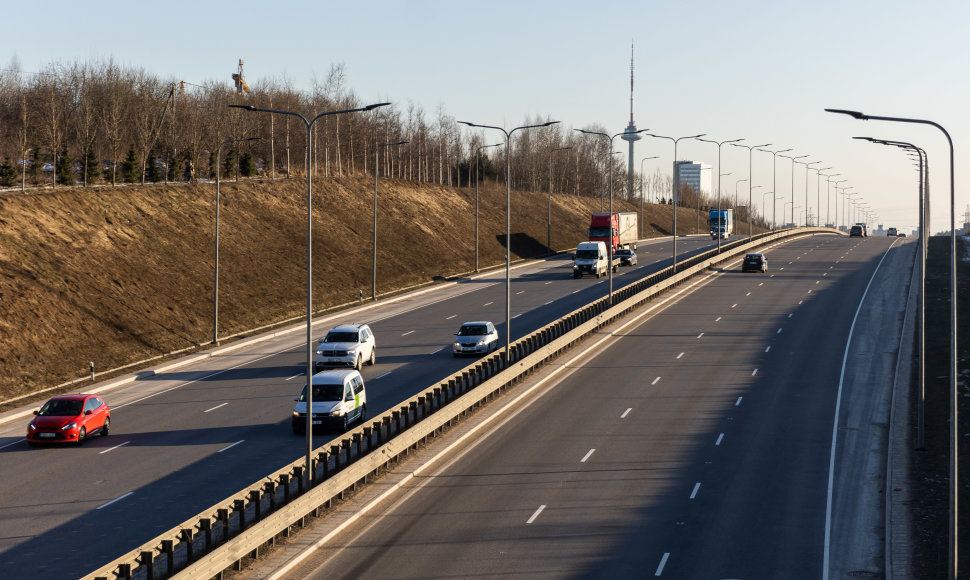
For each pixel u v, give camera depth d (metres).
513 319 65.50
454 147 161.75
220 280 69.19
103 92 105.12
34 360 47.97
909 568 21.36
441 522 24.97
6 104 105.25
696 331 58.22
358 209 100.94
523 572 21.09
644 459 31.22
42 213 63.53
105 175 86.69
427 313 70.12
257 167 114.50
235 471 29.80
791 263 98.50
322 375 36.06
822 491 27.59
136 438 34.97
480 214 123.25
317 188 100.19
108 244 64.88
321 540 23.30
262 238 81.50
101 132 102.50
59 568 21.36
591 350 52.97
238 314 65.19
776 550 22.69
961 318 57.88
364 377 46.12
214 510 22.56
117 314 56.72
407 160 152.12
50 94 95.00
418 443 33.53
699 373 45.88
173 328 58.88
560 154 185.12
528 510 25.89
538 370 47.41
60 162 76.62
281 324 65.56
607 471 29.84
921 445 31.95
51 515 25.44
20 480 29.14
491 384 40.31
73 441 33.69
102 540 23.36
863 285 77.44
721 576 20.89
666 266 101.31
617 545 22.97
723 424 36.03
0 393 43.78
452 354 52.34
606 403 39.94
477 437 34.81
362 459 27.89
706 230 179.62
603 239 100.25
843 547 22.95
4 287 52.22
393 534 24.00
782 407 38.72
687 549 22.69
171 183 83.31
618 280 88.38
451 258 100.44
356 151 139.75
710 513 25.56
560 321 56.19
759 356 49.94
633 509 25.91
